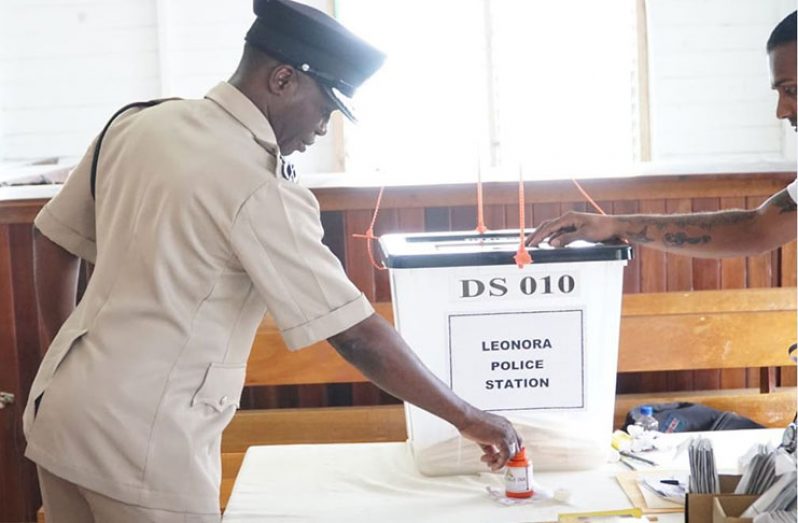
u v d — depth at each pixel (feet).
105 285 5.30
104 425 5.09
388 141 18.81
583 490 5.56
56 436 5.15
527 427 5.82
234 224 5.08
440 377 5.81
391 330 5.29
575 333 5.79
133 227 5.25
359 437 8.90
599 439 5.89
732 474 5.12
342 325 5.16
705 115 19.17
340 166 18.72
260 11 5.26
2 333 8.95
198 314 5.20
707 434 6.61
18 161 19.25
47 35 19.06
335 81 5.35
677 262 9.10
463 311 5.73
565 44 18.79
